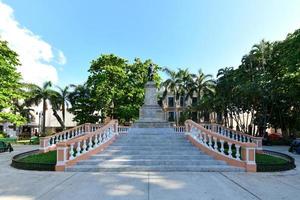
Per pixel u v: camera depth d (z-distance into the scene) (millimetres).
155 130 21219
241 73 34500
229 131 21875
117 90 33219
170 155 13328
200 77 45812
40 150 17859
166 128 22984
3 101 22469
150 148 14742
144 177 10039
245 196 7375
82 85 41875
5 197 7199
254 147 11609
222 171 11461
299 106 32375
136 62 36531
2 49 22312
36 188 8250
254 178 9984
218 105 37406
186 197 7246
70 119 60219
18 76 23766
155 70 36656
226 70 36969
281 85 28594
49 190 7988
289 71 23609
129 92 34156
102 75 33094
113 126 16766
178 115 57750
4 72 22281
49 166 11609
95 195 7414
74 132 21812
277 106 33312
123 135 17656
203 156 13180
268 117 34969
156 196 7324
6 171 11469
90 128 23328
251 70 33969
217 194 7574
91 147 13672
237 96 32969
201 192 7797
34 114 53062
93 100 33250
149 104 25078
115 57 35000
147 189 8133
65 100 42281
